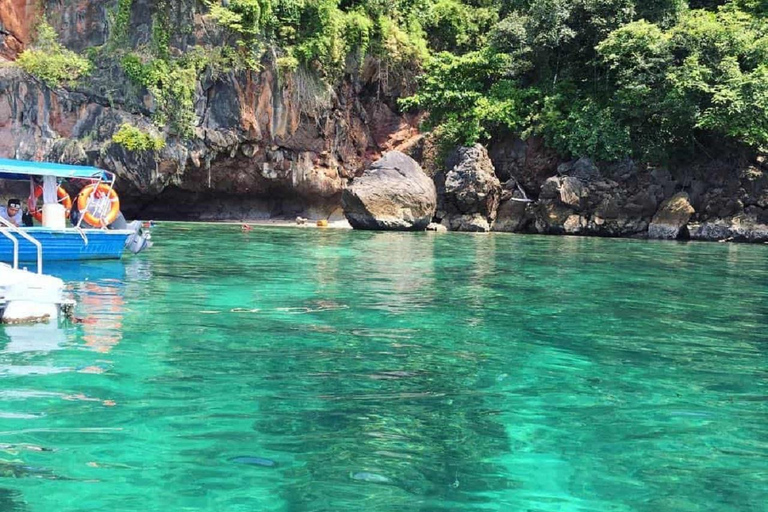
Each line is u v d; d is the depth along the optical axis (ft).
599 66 96.53
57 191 51.29
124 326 26.43
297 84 100.01
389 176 86.17
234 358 22.00
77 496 12.23
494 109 93.30
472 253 57.52
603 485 13.24
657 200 87.35
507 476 13.56
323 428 15.96
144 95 96.84
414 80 108.37
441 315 30.01
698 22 86.74
